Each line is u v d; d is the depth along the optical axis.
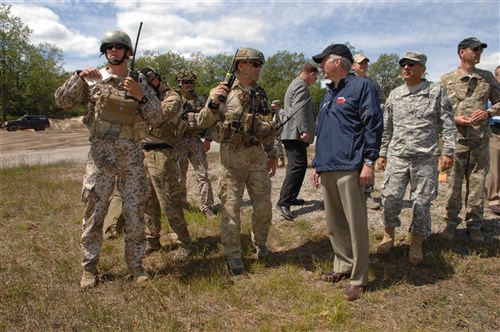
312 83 5.45
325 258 4.34
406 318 3.21
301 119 5.21
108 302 3.42
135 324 3.05
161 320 3.10
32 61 62.84
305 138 5.24
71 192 7.48
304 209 5.96
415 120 4.06
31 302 3.36
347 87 3.48
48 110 68.25
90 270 3.74
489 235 4.81
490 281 3.79
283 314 3.25
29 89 62.06
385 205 4.25
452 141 3.97
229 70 3.89
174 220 4.34
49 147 21.58
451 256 4.21
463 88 4.64
